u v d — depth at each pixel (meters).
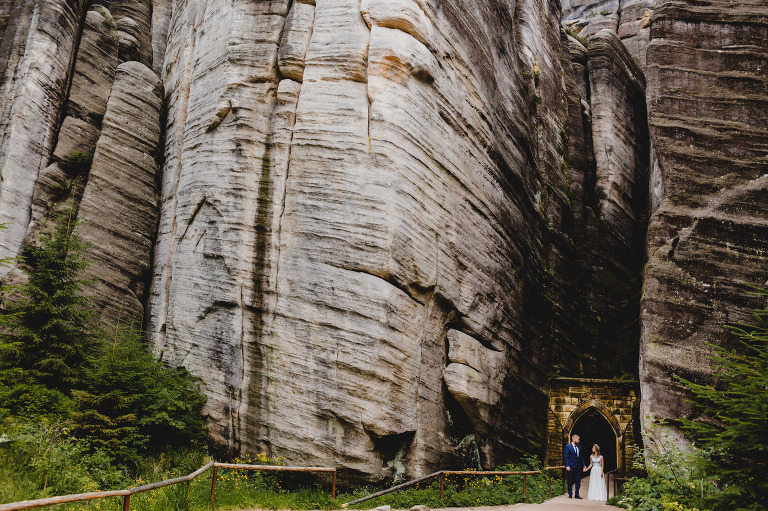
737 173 21.09
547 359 21.84
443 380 15.84
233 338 15.40
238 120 16.70
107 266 18.28
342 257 14.68
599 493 16.11
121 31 23.39
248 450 14.55
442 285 15.98
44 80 19.09
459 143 17.47
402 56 15.73
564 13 41.53
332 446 13.80
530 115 24.02
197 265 16.72
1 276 16.67
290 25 16.98
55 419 11.75
